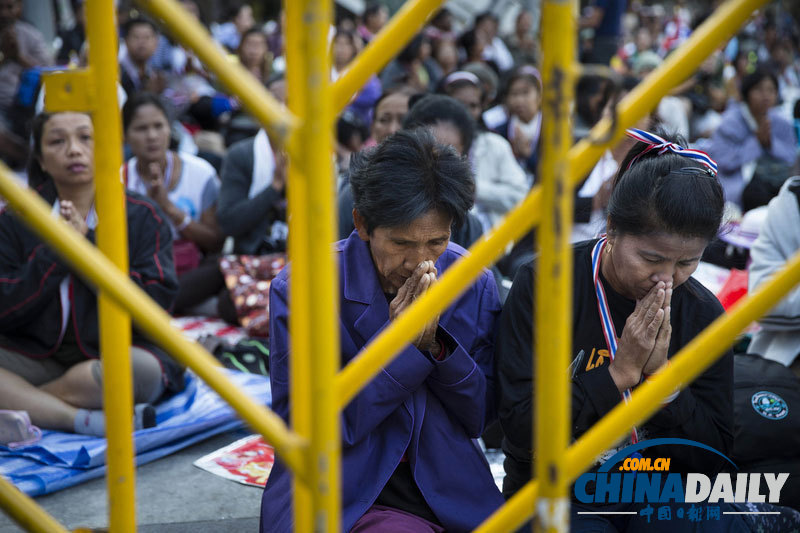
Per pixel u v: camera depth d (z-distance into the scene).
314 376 1.22
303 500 1.41
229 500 3.06
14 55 6.99
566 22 1.11
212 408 3.67
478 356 2.30
